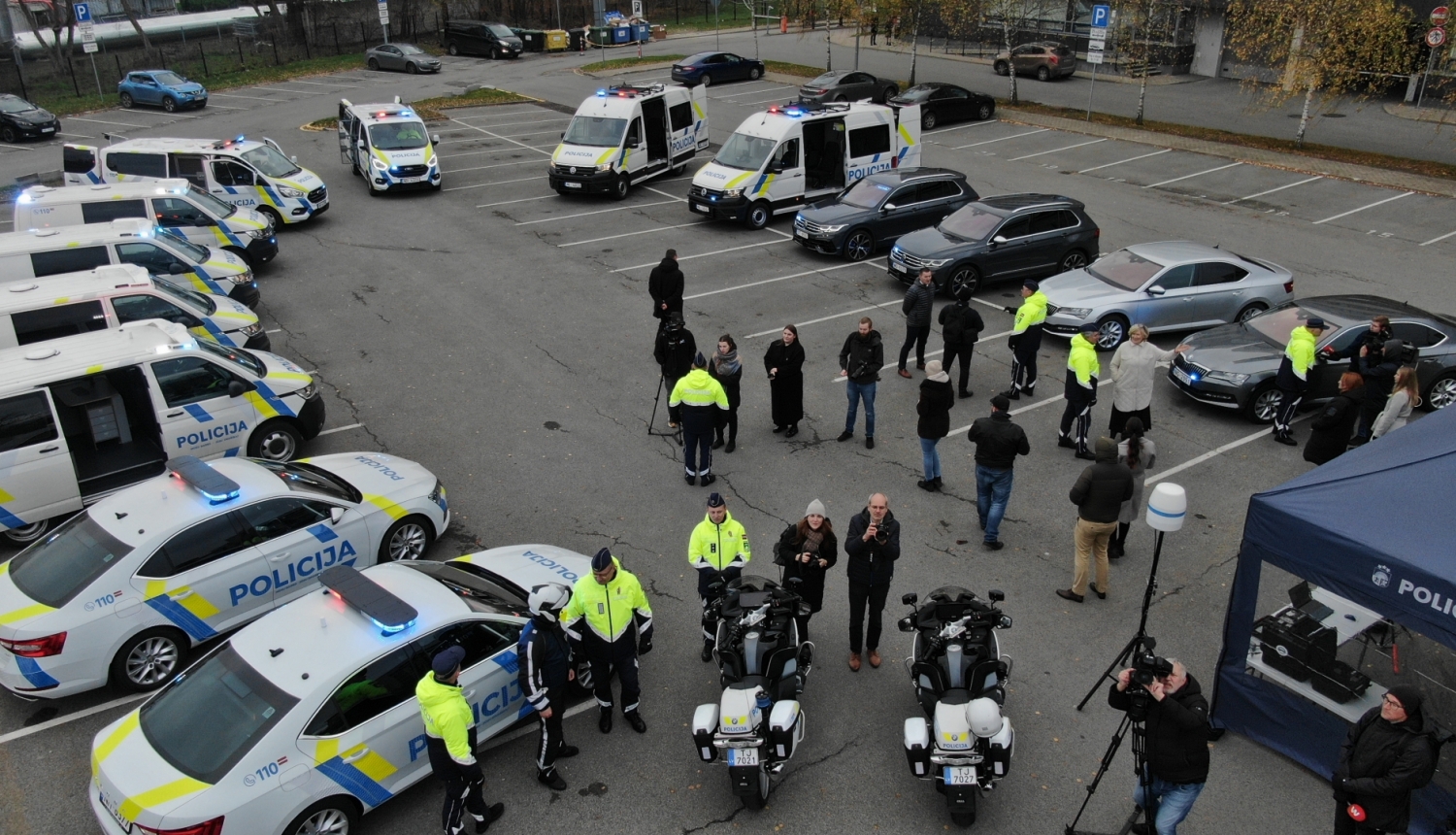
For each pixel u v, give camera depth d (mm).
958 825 6578
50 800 6961
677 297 14852
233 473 8891
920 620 7344
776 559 8234
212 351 10992
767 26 58156
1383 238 19984
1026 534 10266
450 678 6035
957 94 31297
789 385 12000
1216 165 25750
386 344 15312
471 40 48312
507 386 13836
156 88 35500
